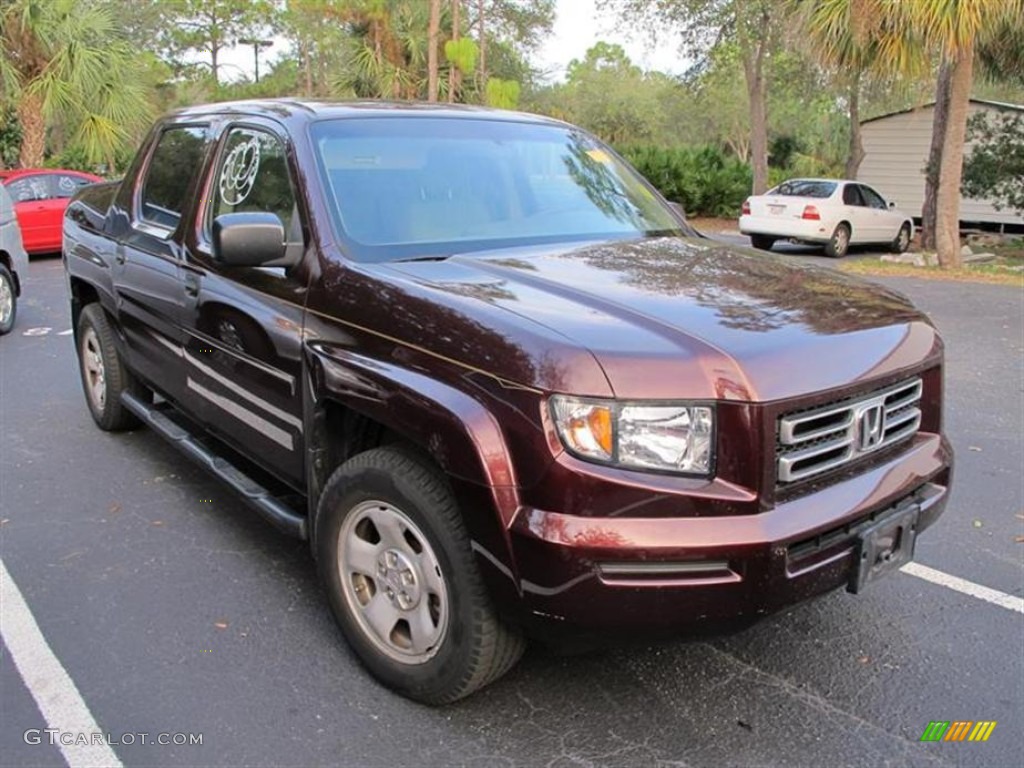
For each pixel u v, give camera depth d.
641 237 3.88
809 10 13.38
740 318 2.73
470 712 2.97
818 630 3.52
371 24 20.88
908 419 3.04
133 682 3.12
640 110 53.75
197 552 4.12
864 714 3.00
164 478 5.02
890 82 13.41
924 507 2.94
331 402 3.14
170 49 47.34
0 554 4.08
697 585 2.41
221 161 4.11
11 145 20.08
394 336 2.87
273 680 3.14
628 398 2.40
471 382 2.61
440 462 2.63
